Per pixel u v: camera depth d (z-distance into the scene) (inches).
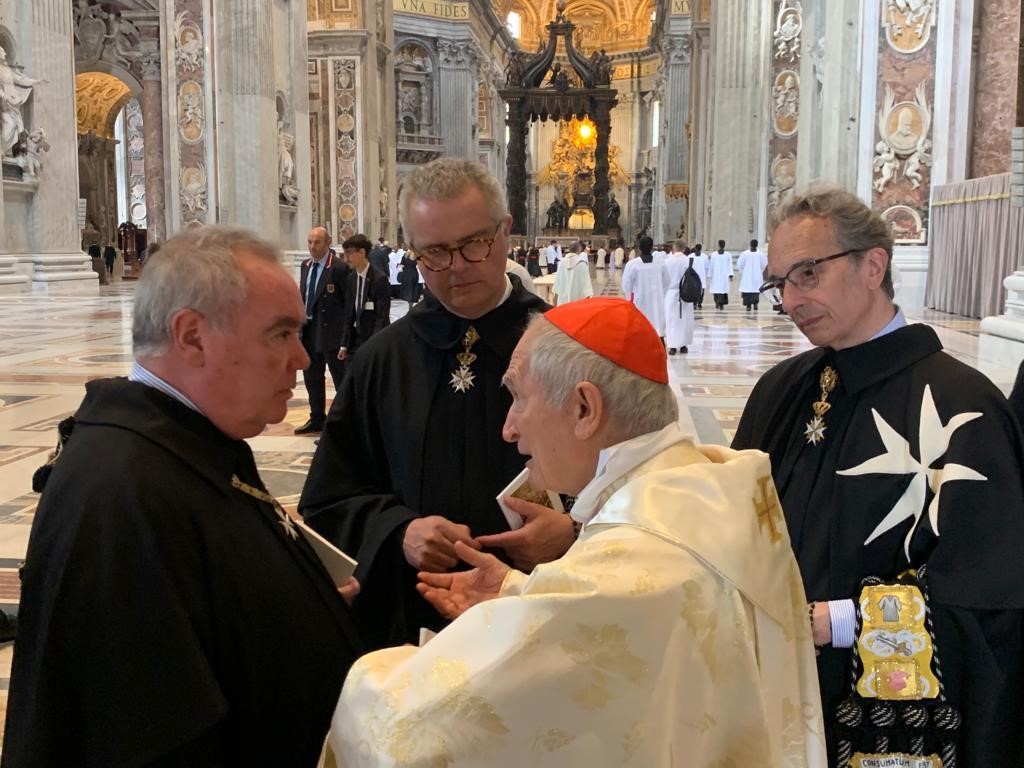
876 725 64.7
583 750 45.6
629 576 47.4
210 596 52.9
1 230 599.5
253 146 687.1
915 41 465.7
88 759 48.0
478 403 86.4
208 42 668.1
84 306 572.7
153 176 898.1
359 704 48.9
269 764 55.8
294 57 768.3
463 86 1569.9
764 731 49.5
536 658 45.6
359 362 92.8
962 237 454.9
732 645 49.0
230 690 54.0
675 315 434.6
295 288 58.7
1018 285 305.0
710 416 275.3
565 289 538.0
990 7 486.6
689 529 49.8
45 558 49.9
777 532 54.0
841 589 68.9
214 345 55.4
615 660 45.9
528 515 79.0
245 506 58.1
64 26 637.9
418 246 82.9
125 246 1096.8
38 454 222.2
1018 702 64.9
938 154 472.4
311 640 57.9
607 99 1691.7
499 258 84.3
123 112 1221.7
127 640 48.3
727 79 791.1
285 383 58.4
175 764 49.1
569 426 55.6
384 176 1083.3
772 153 740.0
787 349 450.6
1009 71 486.0
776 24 733.3
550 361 55.6
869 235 71.9
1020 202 325.1
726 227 801.6
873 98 471.8
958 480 64.7
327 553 70.6
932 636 64.0
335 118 956.0
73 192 657.0
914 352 72.2
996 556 62.4
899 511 67.6
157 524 50.7
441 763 45.0
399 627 80.9
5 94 592.7
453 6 1549.0
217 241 56.9
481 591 70.5
